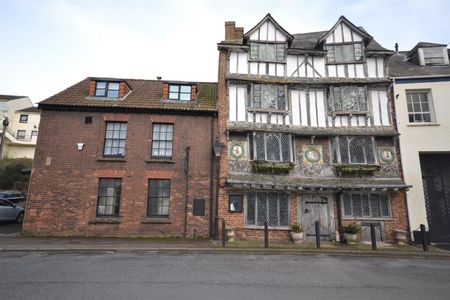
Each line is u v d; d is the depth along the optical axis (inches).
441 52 518.0
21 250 328.8
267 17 502.0
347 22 499.8
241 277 235.0
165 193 455.8
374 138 460.1
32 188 430.6
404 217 437.1
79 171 442.6
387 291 206.8
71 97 483.2
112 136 469.4
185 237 430.9
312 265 284.4
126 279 223.0
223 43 493.0
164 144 475.2
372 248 365.1
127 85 522.3
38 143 446.9
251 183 425.1
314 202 450.6
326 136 464.4
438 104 465.4
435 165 467.8
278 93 481.1
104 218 430.3
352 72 489.4
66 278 223.1
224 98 482.6
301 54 498.6
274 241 422.6
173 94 512.7
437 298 193.6
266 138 460.1
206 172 458.6
